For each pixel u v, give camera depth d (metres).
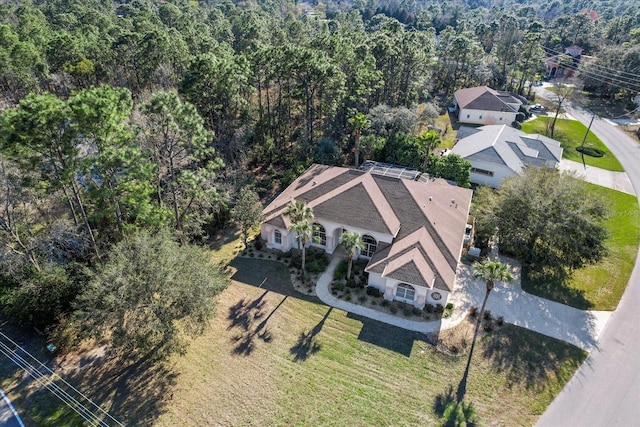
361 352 29.78
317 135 63.94
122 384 27.34
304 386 27.17
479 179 57.16
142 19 92.00
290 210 34.97
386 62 74.00
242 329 31.78
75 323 27.89
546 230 35.94
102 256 35.62
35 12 91.94
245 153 55.50
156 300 26.39
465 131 68.69
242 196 41.41
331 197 39.69
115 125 31.94
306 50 55.59
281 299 34.91
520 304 34.56
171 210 40.12
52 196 35.81
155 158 40.91
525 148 58.78
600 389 27.20
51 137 29.02
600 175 59.88
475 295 35.38
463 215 41.03
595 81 96.56
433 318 32.81
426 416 25.34
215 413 25.41
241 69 53.69
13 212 33.75
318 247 41.38
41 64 60.31
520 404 26.19
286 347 30.19
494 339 30.89
